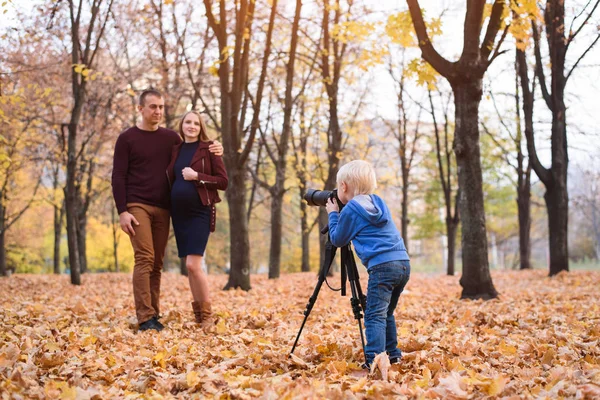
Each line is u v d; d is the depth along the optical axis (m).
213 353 4.37
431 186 32.72
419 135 24.27
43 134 19.75
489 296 9.28
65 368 3.76
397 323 6.07
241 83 11.52
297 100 20.62
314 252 38.50
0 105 14.10
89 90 18.09
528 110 16.05
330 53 17.50
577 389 3.00
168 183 6.24
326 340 4.91
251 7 11.18
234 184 11.95
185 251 6.14
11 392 3.01
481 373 3.68
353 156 24.11
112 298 9.70
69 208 14.27
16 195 25.55
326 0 13.20
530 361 4.12
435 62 9.33
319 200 4.29
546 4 14.60
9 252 36.22
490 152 27.97
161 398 3.13
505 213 35.91
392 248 3.85
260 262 47.94
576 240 57.25
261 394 3.13
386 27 10.84
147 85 18.98
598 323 5.75
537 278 15.54
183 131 6.32
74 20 13.72
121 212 6.01
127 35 18.23
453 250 22.41
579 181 35.12
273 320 6.23
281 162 19.34
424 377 3.44
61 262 46.81
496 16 9.13
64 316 6.52
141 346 4.72
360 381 3.28
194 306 6.20
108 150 21.14
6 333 4.90
